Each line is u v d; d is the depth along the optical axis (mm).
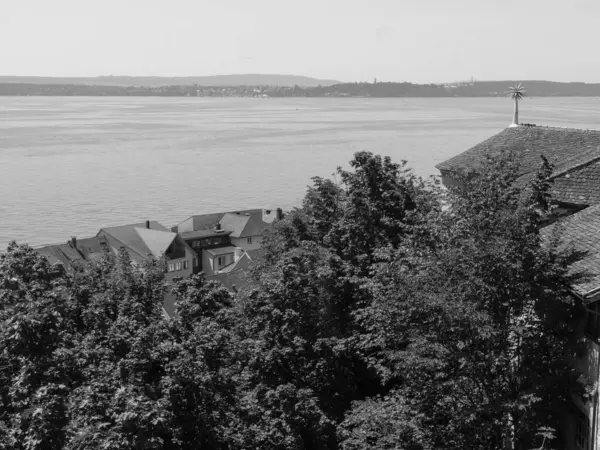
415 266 28125
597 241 28891
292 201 184500
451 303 25047
